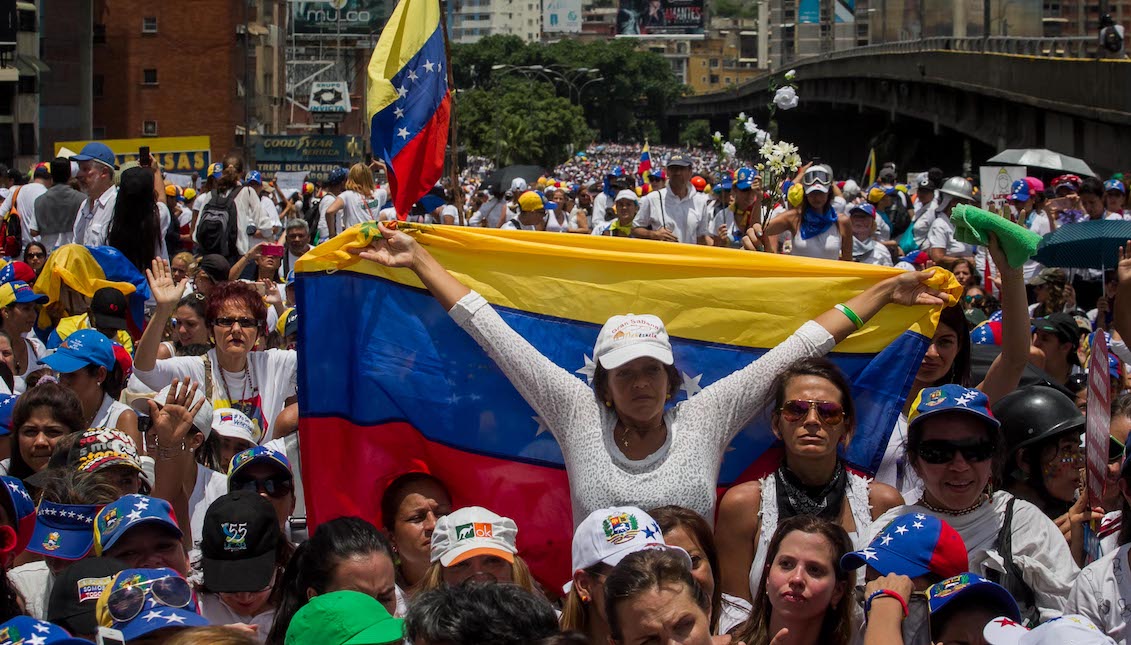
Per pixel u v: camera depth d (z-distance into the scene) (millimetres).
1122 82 32719
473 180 50594
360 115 83375
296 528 6648
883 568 4512
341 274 6168
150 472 6090
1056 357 8125
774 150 10445
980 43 47969
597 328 6207
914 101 58719
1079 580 4973
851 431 5438
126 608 4113
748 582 5375
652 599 3951
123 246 10812
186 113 60062
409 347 6156
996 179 19922
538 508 6125
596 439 5328
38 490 5699
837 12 135250
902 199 19719
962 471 5129
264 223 15273
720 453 5453
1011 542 5141
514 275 6203
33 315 9008
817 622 4664
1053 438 5969
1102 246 10383
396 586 5336
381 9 84562
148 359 7242
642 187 25562
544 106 101062
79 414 6258
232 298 7281
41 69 45938
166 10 59688
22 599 4844
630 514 4566
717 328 6191
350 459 6199
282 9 77438
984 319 10922
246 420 6707
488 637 3650
